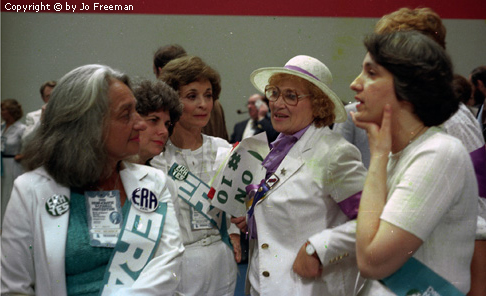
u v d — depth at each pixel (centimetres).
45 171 129
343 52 214
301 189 150
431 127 117
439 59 113
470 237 111
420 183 106
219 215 185
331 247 141
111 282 126
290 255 150
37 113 225
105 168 132
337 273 148
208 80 186
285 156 158
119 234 129
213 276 180
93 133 125
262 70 162
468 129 154
